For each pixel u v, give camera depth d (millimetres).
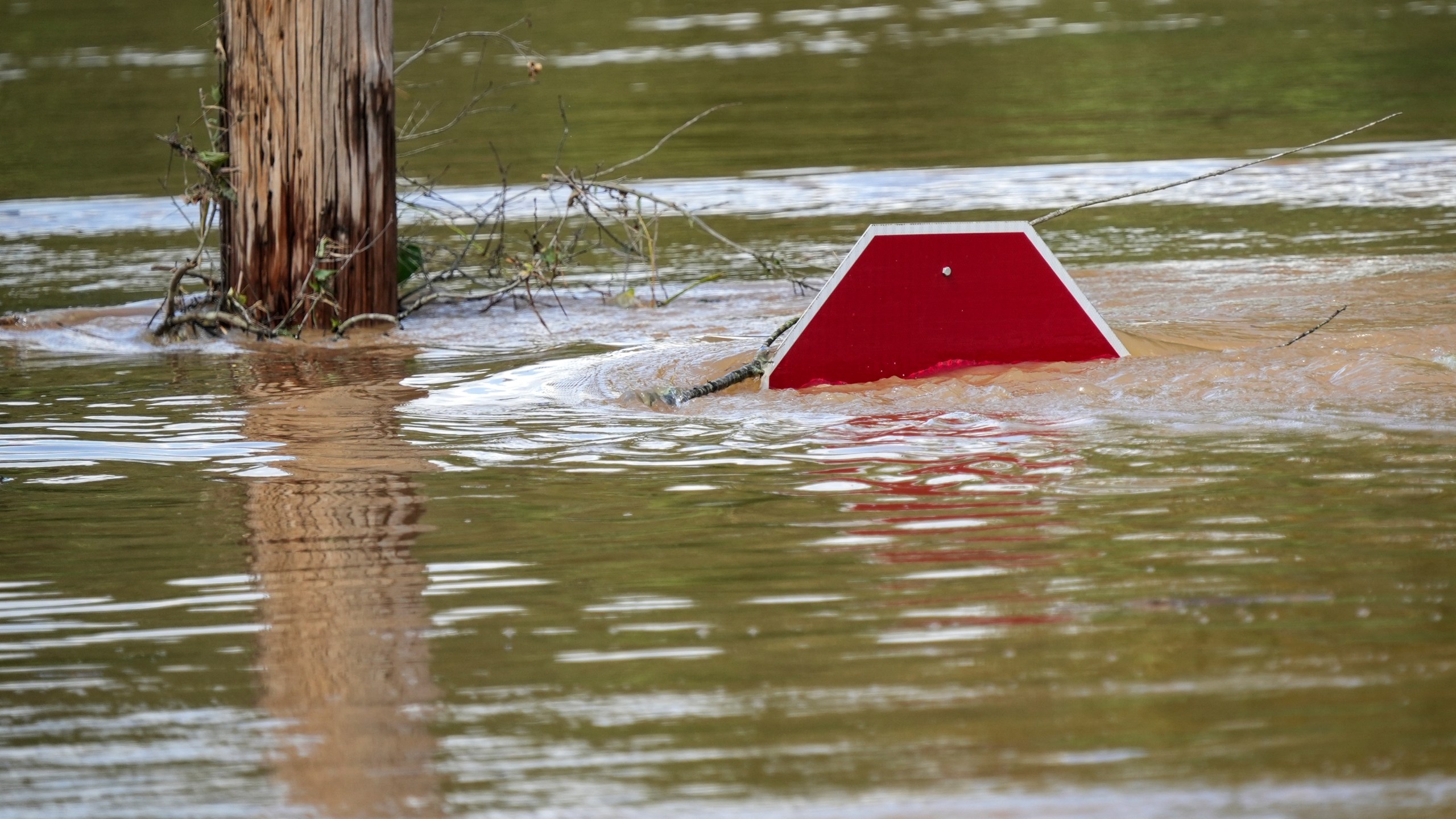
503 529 15484
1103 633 12156
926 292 20797
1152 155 43500
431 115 54812
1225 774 9938
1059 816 9516
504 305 30609
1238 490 15602
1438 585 12805
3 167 47531
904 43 70562
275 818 9945
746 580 13750
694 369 22750
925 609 12836
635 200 40875
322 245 27844
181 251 36594
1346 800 9570
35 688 12039
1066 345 20984
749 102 55531
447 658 12305
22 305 30797
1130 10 81375
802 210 38688
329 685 11891
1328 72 57656
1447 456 16375
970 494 15930
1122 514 15000
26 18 86750
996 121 50688
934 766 10195
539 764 10484
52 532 15945
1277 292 26250
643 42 73188
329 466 18156
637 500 16297
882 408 19625
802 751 10484
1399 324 22531
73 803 10227
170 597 13945
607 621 12938
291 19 27688
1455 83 53562
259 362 25219
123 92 60031
